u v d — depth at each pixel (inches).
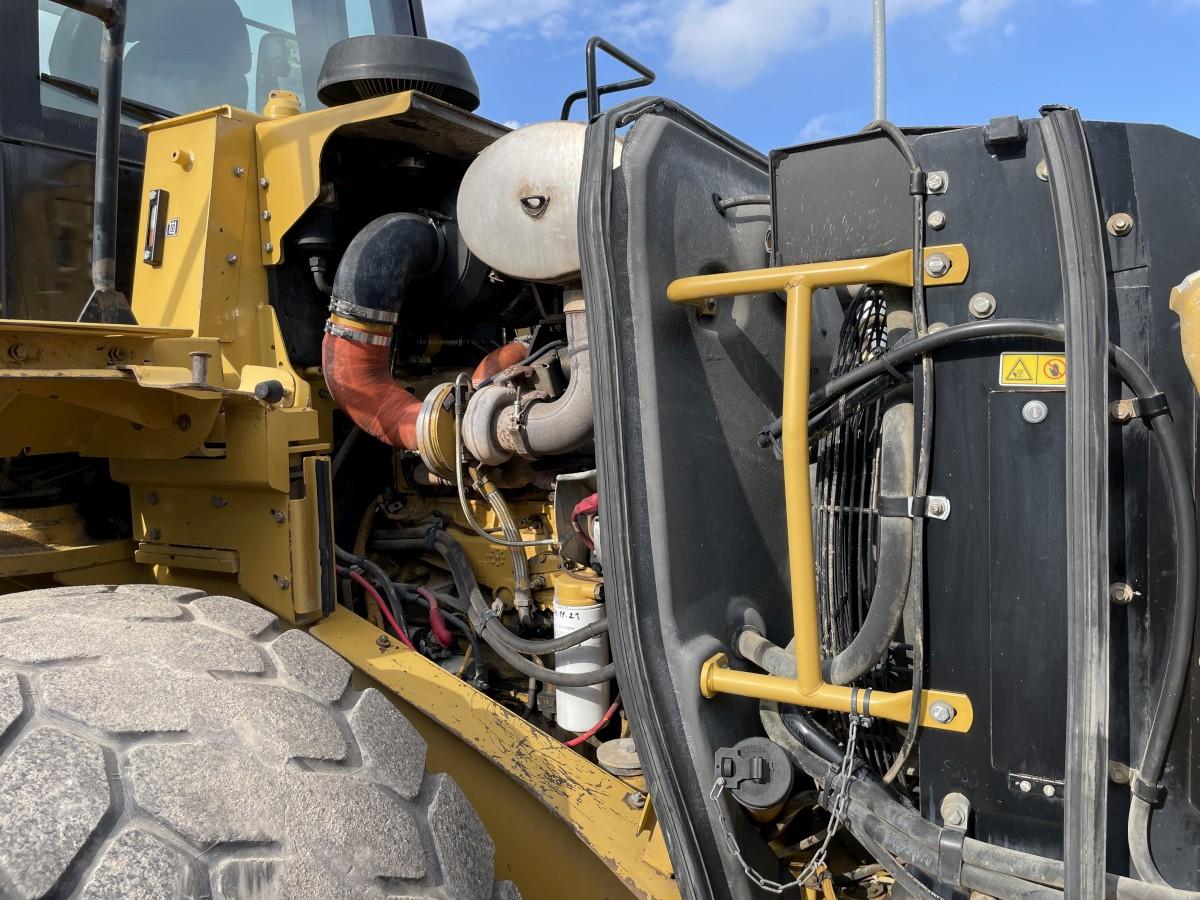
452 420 78.2
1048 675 44.7
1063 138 43.1
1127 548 43.2
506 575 88.2
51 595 55.4
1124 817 43.9
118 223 90.8
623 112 57.1
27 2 86.4
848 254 48.9
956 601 46.7
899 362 47.1
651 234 55.3
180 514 79.5
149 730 43.6
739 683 52.7
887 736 55.7
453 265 87.5
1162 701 41.8
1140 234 42.9
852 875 60.7
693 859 51.6
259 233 84.4
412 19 123.8
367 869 43.4
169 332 64.0
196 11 101.4
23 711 42.6
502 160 66.8
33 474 84.0
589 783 64.8
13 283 84.7
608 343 53.9
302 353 87.2
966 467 46.1
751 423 63.5
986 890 44.8
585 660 76.6
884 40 134.6
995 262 45.4
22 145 85.1
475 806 67.5
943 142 46.3
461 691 70.9
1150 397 41.4
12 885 36.7
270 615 57.8
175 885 38.5
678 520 55.4
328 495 77.6
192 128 82.5
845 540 56.1
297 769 45.2
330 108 82.6
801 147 49.8
